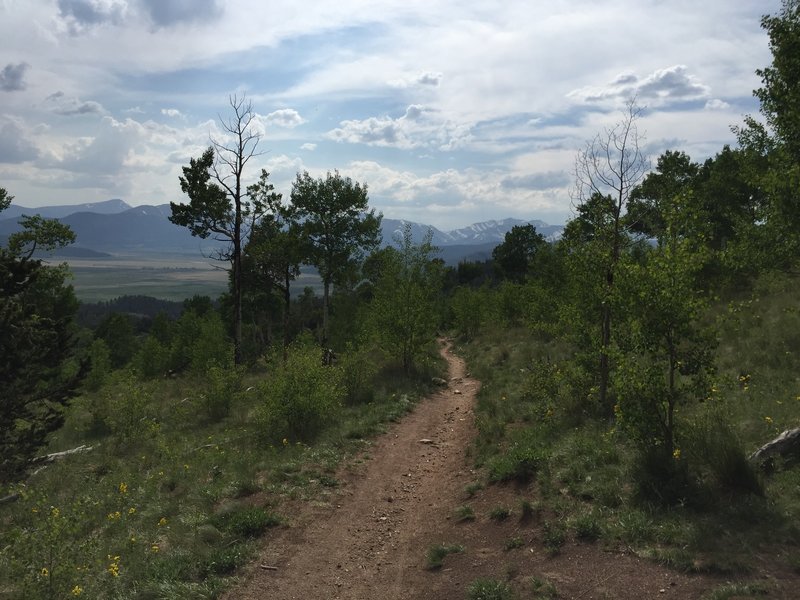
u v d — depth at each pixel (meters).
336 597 6.45
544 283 26.17
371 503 9.48
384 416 15.44
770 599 4.64
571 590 5.53
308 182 30.22
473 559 6.89
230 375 18.64
